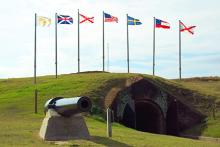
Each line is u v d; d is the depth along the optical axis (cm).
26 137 2936
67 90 6094
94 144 2767
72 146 2677
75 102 2720
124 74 6806
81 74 7688
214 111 6203
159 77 7012
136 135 3419
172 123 6222
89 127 3806
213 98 6525
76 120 2962
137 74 6812
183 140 3484
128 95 6072
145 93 6231
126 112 6009
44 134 2897
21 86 7050
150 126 6450
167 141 3231
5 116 4572
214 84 8081
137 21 8169
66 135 2920
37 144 2725
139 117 6569
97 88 6072
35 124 3669
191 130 5894
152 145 2950
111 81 6366
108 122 3136
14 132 3088
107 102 5728
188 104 6325
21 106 5269
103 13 8162
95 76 6900
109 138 3033
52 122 2917
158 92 6294
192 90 6731
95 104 5534
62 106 2812
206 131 5638
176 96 6438
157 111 6312
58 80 7112
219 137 5319
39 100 5625
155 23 8106
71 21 7906
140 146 2858
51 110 2936
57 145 2706
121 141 2956
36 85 6875
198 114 6144
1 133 3016
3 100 5819
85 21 8125
